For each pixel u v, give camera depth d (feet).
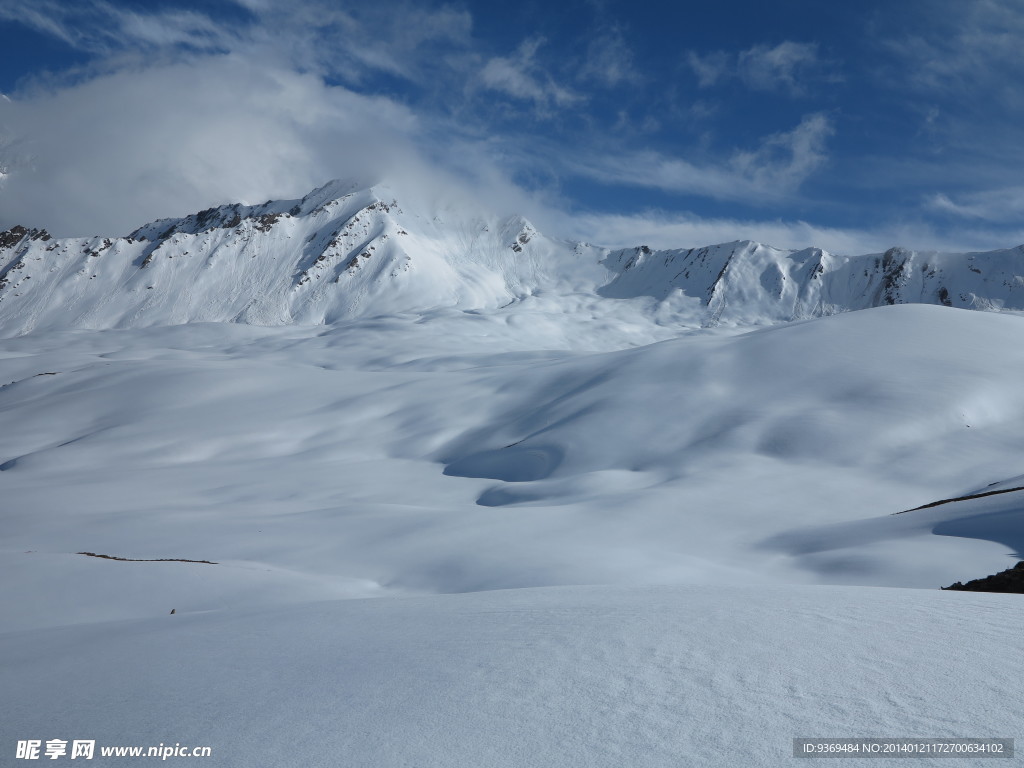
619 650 20.06
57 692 23.56
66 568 101.71
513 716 15.48
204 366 501.97
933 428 230.27
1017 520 94.89
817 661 17.61
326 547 139.95
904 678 15.88
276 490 250.37
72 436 397.39
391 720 16.14
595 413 294.46
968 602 25.22
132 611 91.04
